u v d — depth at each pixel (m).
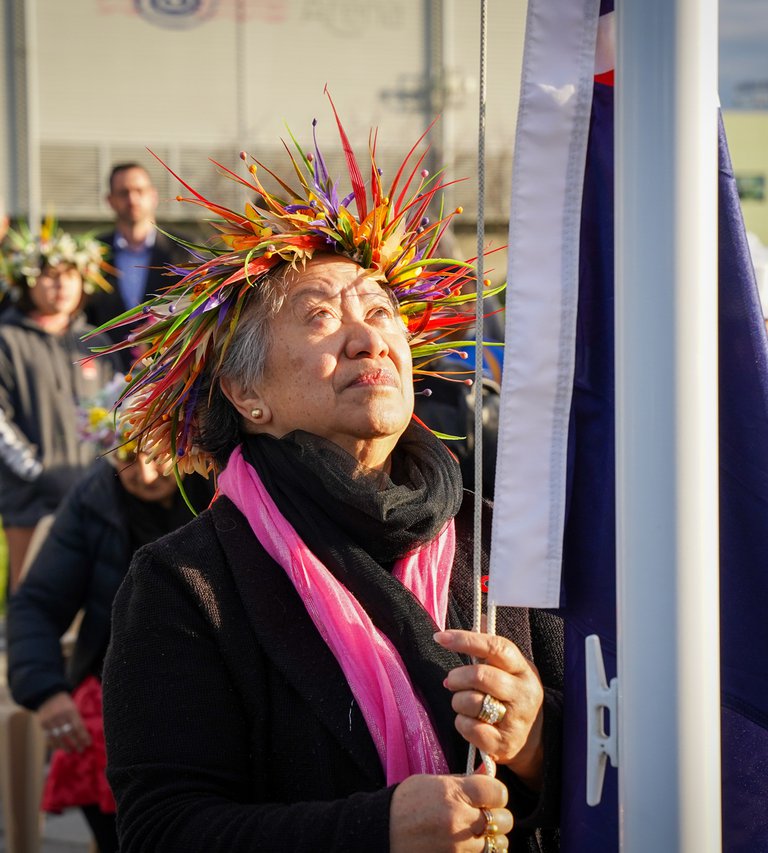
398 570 2.28
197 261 2.51
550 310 1.89
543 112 1.88
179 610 2.16
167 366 2.47
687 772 1.71
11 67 16.00
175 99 16.19
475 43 15.83
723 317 1.98
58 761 4.28
